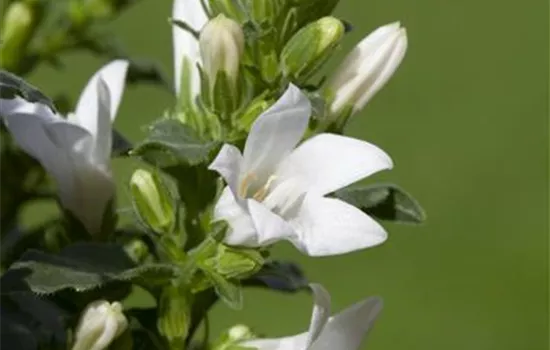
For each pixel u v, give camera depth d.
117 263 0.43
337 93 0.44
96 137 0.44
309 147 0.42
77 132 0.44
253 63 0.42
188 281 0.42
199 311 0.43
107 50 0.53
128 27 1.02
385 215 0.43
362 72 0.44
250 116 0.42
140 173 0.43
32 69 0.53
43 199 0.51
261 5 0.42
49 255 0.43
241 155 0.42
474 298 1.00
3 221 0.50
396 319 0.98
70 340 0.43
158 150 0.42
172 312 0.43
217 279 0.42
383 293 0.98
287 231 0.41
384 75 0.44
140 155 0.42
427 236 1.02
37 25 0.52
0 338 0.45
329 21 0.42
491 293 1.01
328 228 0.41
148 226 0.43
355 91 0.44
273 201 0.42
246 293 0.87
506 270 1.02
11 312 0.45
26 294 0.44
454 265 1.02
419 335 0.97
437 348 0.98
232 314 0.82
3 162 0.50
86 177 0.45
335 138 0.42
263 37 0.42
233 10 0.43
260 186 0.42
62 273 0.42
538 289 1.01
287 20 0.43
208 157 0.42
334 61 0.85
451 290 1.00
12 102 0.45
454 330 0.98
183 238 0.43
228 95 0.42
